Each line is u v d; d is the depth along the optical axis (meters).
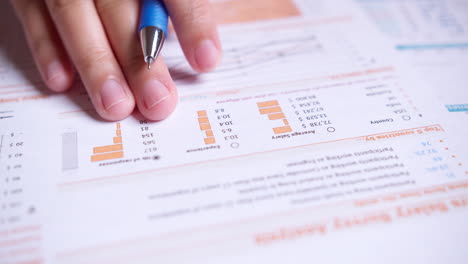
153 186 0.24
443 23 0.32
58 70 0.27
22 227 0.23
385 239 0.23
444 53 0.30
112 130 0.26
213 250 0.22
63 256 0.22
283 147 0.25
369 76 0.29
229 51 0.30
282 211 0.23
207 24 0.27
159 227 0.23
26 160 0.25
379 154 0.25
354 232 0.23
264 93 0.27
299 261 0.22
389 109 0.27
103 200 0.24
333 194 0.24
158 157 0.25
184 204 0.23
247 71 0.29
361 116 0.26
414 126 0.26
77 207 0.23
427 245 0.23
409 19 0.32
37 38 0.28
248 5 0.33
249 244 0.23
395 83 0.28
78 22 0.27
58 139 0.25
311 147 0.25
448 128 0.26
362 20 0.32
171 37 0.30
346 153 0.25
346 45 0.30
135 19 0.27
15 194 0.24
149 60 0.26
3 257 0.22
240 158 0.25
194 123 0.26
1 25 0.31
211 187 0.24
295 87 0.28
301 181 0.24
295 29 0.31
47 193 0.24
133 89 0.26
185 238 0.23
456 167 0.25
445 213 0.23
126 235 0.23
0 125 0.26
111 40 0.28
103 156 0.25
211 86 0.28
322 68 0.29
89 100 0.27
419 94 0.28
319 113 0.26
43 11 0.28
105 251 0.22
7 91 0.27
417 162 0.25
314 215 0.23
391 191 0.24
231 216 0.23
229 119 0.26
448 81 0.28
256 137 0.25
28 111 0.26
